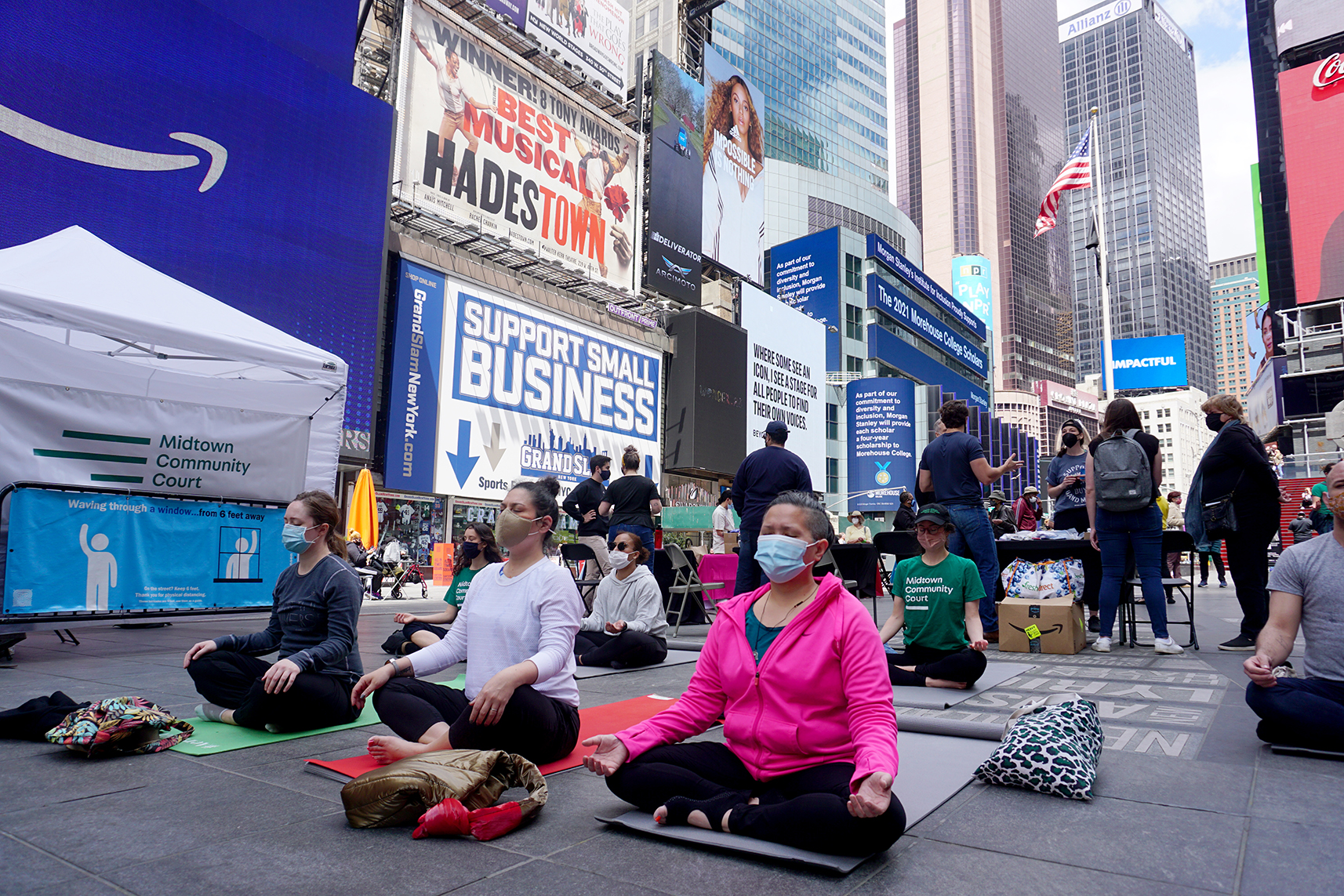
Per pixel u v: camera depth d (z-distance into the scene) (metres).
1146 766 2.89
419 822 2.21
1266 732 3.10
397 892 1.79
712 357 28.56
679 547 9.30
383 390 18.06
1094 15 166.75
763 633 2.32
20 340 6.46
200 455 6.90
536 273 22.39
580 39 24.00
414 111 18.80
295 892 1.79
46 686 4.54
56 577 5.78
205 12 14.44
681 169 28.59
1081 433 8.17
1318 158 47.53
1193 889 1.80
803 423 35.06
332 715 3.54
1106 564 6.09
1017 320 144.00
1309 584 3.06
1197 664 5.32
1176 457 105.38
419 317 18.72
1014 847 2.10
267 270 15.01
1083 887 1.82
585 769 2.95
